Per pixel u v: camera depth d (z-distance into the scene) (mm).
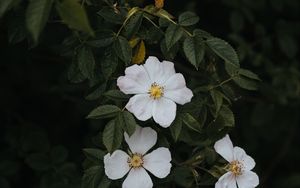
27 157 660
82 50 512
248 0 781
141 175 514
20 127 700
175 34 507
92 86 524
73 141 790
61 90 707
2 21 592
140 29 520
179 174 534
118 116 492
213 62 547
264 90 787
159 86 504
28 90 779
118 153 509
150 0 646
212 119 522
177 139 512
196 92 527
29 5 437
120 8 521
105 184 513
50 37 626
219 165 531
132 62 521
